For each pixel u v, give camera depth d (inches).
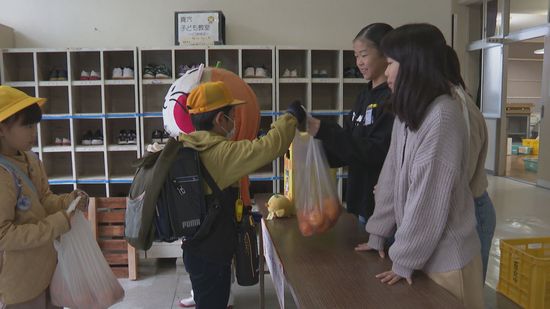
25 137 60.6
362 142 60.7
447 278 47.8
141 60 144.2
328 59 165.0
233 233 63.0
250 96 106.1
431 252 47.1
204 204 58.5
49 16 157.5
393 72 49.2
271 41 164.9
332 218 62.8
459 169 45.4
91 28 159.2
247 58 161.6
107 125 148.4
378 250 57.5
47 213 68.1
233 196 64.1
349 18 166.7
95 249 69.0
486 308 100.4
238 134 101.6
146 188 57.9
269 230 70.2
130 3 159.5
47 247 64.3
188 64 158.7
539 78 468.4
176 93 103.6
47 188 70.9
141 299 118.6
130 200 59.9
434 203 45.5
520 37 255.3
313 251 59.9
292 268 53.7
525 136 402.3
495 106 280.8
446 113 45.5
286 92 165.8
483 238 58.1
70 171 161.2
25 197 60.5
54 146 146.1
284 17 164.7
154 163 60.6
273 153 59.7
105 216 131.2
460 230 47.6
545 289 95.5
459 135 45.5
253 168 59.6
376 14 167.6
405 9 168.4
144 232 57.8
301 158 63.9
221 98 64.2
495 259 134.3
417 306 43.6
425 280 49.3
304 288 48.0
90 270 67.2
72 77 145.0
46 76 153.0
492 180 270.1
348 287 48.1
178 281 130.8
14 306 61.2
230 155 59.3
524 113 394.3
